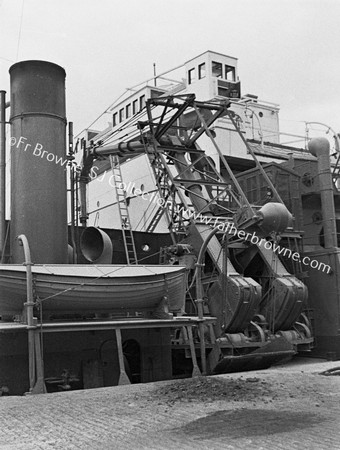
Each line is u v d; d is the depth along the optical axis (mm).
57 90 13766
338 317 16625
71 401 9141
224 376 11711
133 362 13242
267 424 7078
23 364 11492
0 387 11164
